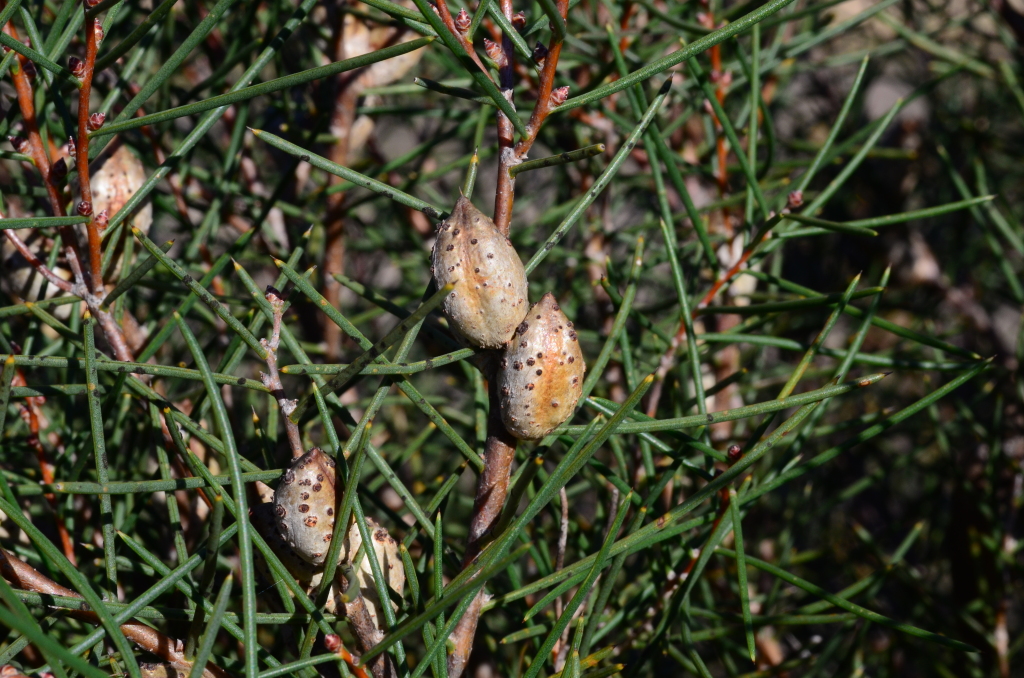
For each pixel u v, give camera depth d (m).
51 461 0.47
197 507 0.46
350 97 0.55
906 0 0.79
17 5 0.39
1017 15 0.74
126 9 0.49
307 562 0.39
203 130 0.42
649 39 0.66
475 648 0.50
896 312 0.94
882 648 0.74
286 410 0.40
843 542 0.86
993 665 0.62
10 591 0.36
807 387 0.74
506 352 0.39
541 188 0.78
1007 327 0.96
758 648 0.62
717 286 0.45
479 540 0.40
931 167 0.91
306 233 0.41
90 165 0.43
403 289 0.79
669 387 0.50
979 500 0.62
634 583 0.48
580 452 0.39
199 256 0.52
